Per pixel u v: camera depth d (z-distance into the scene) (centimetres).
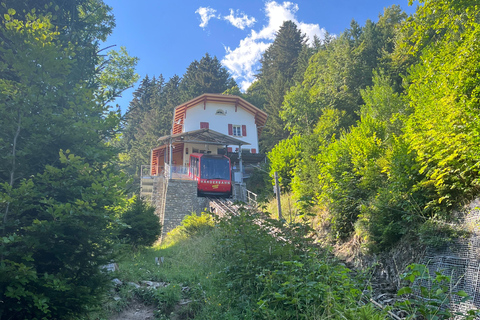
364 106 1788
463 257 609
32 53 621
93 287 594
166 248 1533
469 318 403
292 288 575
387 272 805
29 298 493
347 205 1109
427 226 711
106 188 570
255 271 740
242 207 909
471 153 651
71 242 589
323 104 3359
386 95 1672
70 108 660
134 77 1661
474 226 621
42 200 563
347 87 3206
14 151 570
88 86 947
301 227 819
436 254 674
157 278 995
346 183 1139
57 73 689
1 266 465
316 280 620
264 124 4350
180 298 806
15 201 511
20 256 514
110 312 736
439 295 424
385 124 1310
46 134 615
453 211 701
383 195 917
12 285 485
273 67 7012
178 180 2709
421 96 927
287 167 2223
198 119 3975
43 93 668
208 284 870
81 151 655
